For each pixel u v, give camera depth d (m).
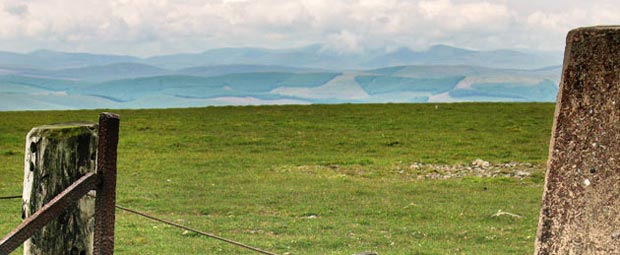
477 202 26.36
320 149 40.53
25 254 6.71
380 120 50.50
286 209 24.86
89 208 6.63
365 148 40.81
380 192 28.67
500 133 45.03
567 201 6.10
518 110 54.56
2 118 50.78
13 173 32.03
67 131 6.50
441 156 38.16
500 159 37.31
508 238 20.11
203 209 24.69
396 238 20.06
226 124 48.94
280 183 30.70
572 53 6.09
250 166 35.19
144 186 29.11
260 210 24.69
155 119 50.66
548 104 58.31
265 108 57.44
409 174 33.66
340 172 34.09
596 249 5.95
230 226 21.58
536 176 32.84
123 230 20.14
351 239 19.83
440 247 18.89
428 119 50.69
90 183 6.09
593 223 5.96
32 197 6.53
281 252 18.11
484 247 18.95
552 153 6.20
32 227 5.89
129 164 34.72
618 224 5.86
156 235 19.61
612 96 5.91
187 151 39.25
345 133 45.53
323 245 19.05
